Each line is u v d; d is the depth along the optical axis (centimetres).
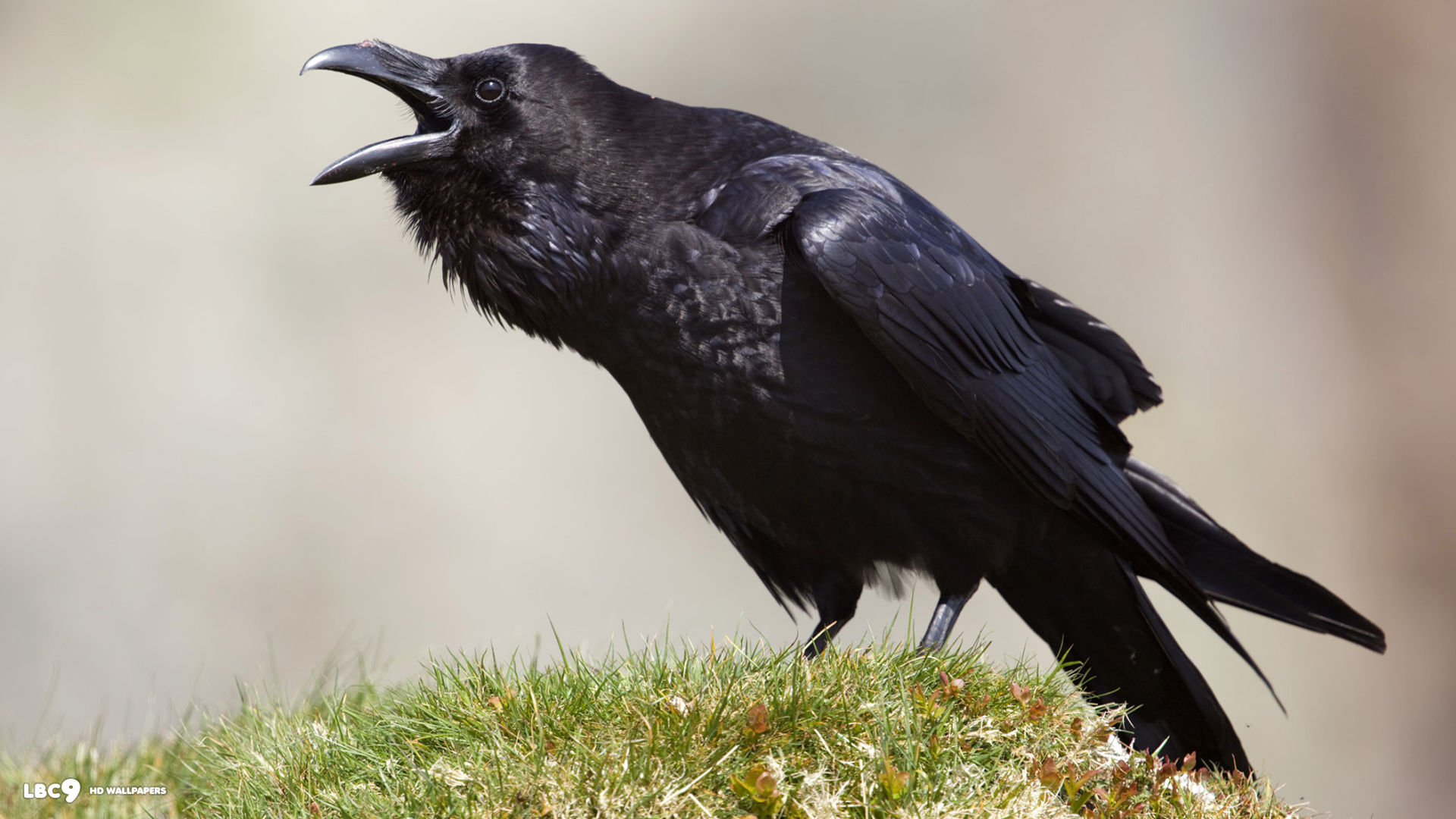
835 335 773
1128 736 802
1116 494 838
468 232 800
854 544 820
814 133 2223
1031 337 851
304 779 660
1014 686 646
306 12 2203
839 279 753
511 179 788
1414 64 2417
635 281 775
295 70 2194
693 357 781
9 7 2166
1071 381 868
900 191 835
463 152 790
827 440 785
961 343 790
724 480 827
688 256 771
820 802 584
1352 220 2389
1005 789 609
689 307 772
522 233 787
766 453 796
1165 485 908
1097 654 893
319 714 755
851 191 788
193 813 756
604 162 787
